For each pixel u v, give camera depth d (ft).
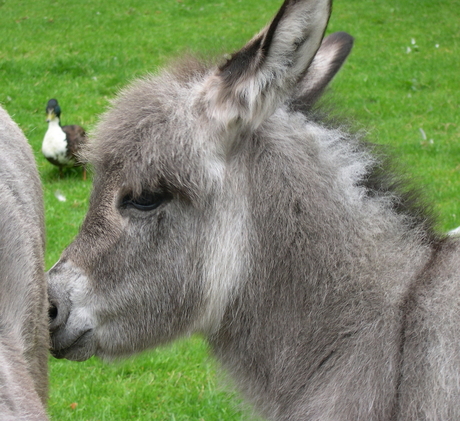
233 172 18.93
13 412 15.02
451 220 46.16
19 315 17.54
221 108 18.30
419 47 94.02
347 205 18.62
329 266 18.34
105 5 119.96
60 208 51.60
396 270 18.25
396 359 17.42
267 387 19.29
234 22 108.27
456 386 16.53
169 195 18.72
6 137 20.24
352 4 117.29
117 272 18.93
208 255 18.98
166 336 19.57
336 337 18.19
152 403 30.68
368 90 78.02
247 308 19.06
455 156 59.52
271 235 18.67
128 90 20.36
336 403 17.62
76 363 33.83
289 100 19.99
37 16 112.47
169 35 101.71
